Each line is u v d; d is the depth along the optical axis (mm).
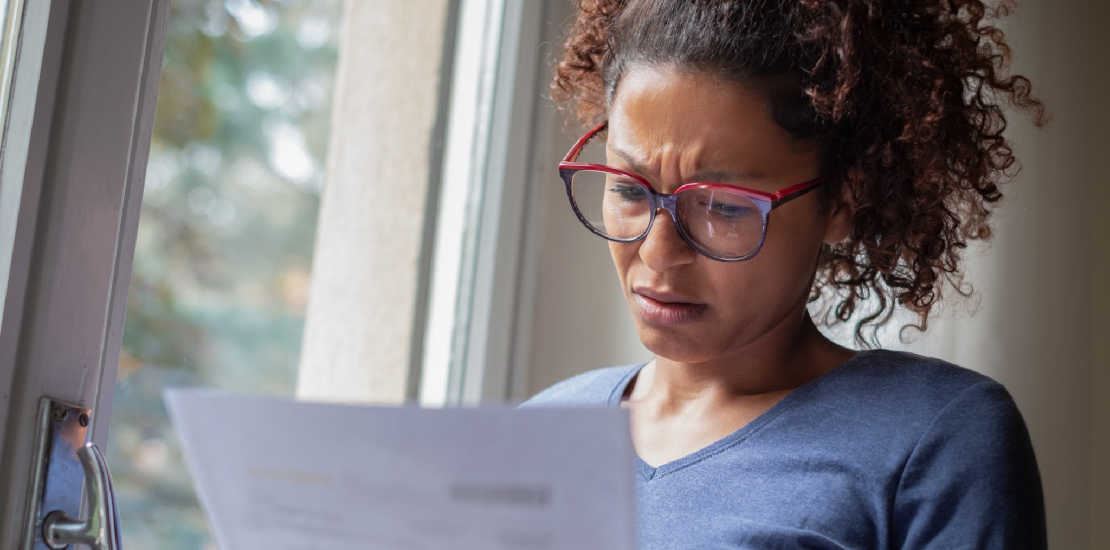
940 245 1082
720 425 1020
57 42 941
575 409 622
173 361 2301
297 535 707
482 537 656
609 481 626
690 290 961
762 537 905
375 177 1888
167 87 2260
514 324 1583
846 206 1017
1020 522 877
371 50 1943
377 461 665
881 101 1004
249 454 705
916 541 887
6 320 906
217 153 2389
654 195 961
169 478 1939
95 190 986
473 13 1689
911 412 936
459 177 1666
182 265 2342
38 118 926
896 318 1490
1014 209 1505
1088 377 1472
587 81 1193
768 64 943
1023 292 1493
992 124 1146
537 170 1604
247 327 2439
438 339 1645
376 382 1790
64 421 960
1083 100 1510
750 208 936
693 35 955
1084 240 1488
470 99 1668
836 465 927
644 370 1166
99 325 1006
